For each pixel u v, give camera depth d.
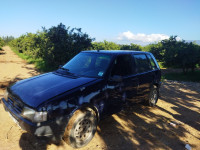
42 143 2.87
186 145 3.06
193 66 16.45
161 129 3.70
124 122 3.90
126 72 3.72
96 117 3.10
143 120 4.09
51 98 2.47
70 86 2.81
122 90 3.55
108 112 3.35
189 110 5.04
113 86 3.30
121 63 3.66
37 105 2.35
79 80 3.06
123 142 3.07
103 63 3.49
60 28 11.94
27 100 2.52
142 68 4.33
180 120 4.25
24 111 2.43
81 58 4.00
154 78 4.76
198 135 3.54
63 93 2.60
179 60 15.64
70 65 3.92
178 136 3.44
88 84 2.92
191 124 4.06
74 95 2.64
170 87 8.45
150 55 5.02
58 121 2.43
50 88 2.78
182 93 7.23
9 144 2.79
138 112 4.59
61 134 2.49
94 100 2.90
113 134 3.32
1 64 13.65
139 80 4.06
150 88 4.70
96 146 2.89
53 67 12.14
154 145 3.06
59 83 2.97
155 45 23.98
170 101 5.87
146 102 4.92
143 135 3.38
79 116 2.66
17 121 2.54
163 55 20.78
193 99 6.33
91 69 3.49
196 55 14.97
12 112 2.65
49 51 11.67
